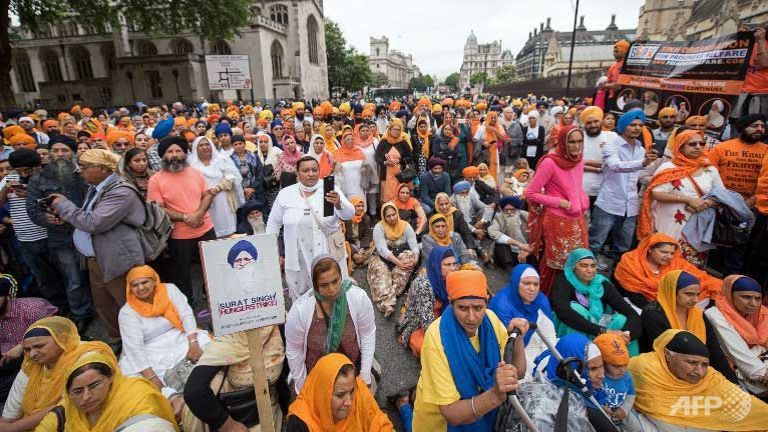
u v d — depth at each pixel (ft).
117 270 10.50
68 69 128.98
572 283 10.77
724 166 14.07
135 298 9.89
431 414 7.19
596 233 15.85
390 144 21.13
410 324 11.81
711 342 9.54
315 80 154.20
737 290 9.57
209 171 15.29
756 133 13.28
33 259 13.43
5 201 14.15
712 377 7.87
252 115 39.68
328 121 34.99
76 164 14.06
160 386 9.20
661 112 18.66
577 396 7.26
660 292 10.08
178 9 62.59
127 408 6.50
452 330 6.87
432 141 26.45
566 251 12.35
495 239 17.38
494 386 6.19
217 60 73.41
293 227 11.16
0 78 50.83
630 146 14.78
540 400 7.11
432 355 6.91
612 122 19.63
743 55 16.62
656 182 13.62
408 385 10.41
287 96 132.26
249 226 17.54
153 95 108.47
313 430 6.84
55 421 6.45
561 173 12.29
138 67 105.60
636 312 10.50
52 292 14.07
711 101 17.84
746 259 13.57
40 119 35.86
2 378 9.77
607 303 10.87
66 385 6.17
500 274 16.96
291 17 136.15
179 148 12.69
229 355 7.46
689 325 9.73
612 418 7.99
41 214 12.02
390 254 14.80
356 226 18.54
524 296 9.86
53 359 7.73
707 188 13.12
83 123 33.09
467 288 6.52
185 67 104.99
